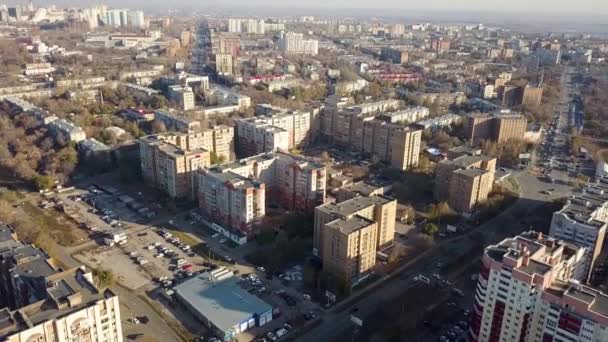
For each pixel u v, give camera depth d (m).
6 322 191.25
